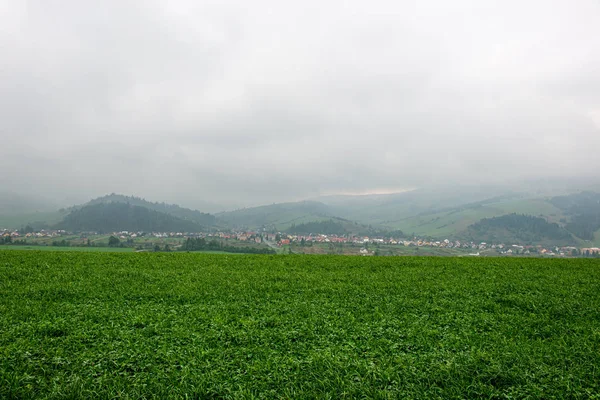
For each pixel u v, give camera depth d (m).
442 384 8.38
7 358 9.14
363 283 19.95
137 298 15.95
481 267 25.94
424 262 28.25
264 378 8.62
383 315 13.84
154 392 7.98
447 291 17.95
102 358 9.49
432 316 14.03
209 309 14.36
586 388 8.08
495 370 8.66
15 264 22.59
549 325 12.76
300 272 23.14
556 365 9.30
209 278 20.38
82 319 12.71
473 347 10.44
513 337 11.75
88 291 16.55
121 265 23.92
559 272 23.94
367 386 8.20
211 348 10.47
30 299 15.07
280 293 17.31
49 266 22.33
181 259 27.50
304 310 14.44
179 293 16.59
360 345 10.95
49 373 8.66
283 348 10.59
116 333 11.40
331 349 10.51
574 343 10.91
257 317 13.43
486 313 14.39
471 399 7.84
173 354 9.79
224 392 8.05
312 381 8.52
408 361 9.52
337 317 13.55
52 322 12.27
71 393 7.62
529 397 7.75
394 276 22.16
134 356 9.64
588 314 14.26
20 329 11.33
